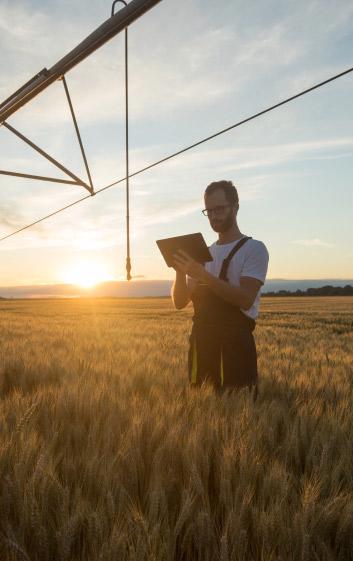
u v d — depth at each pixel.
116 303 82.19
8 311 47.19
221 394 3.55
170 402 3.66
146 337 13.05
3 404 3.45
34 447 2.47
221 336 3.52
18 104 5.82
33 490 2.03
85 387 3.92
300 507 2.01
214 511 2.09
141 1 4.01
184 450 2.44
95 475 2.22
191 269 3.31
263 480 2.26
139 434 2.62
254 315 3.59
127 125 5.41
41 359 6.36
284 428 3.12
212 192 3.52
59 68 5.05
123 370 5.58
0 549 1.77
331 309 43.56
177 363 6.40
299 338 13.52
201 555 1.84
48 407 3.40
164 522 1.90
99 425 2.95
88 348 9.14
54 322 23.44
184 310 47.34
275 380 4.87
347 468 2.36
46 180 6.70
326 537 1.91
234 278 3.50
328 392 4.39
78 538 1.89
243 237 3.58
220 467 2.33
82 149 6.49
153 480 2.21
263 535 1.86
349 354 9.00
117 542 1.69
